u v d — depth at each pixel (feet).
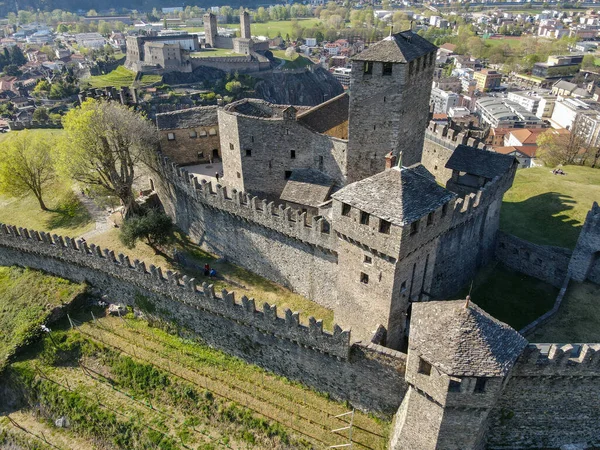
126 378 140.77
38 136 225.35
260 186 184.65
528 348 93.56
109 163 184.03
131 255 182.91
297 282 155.94
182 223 195.52
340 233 116.57
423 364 91.20
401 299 116.88
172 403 132.57
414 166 127.54
